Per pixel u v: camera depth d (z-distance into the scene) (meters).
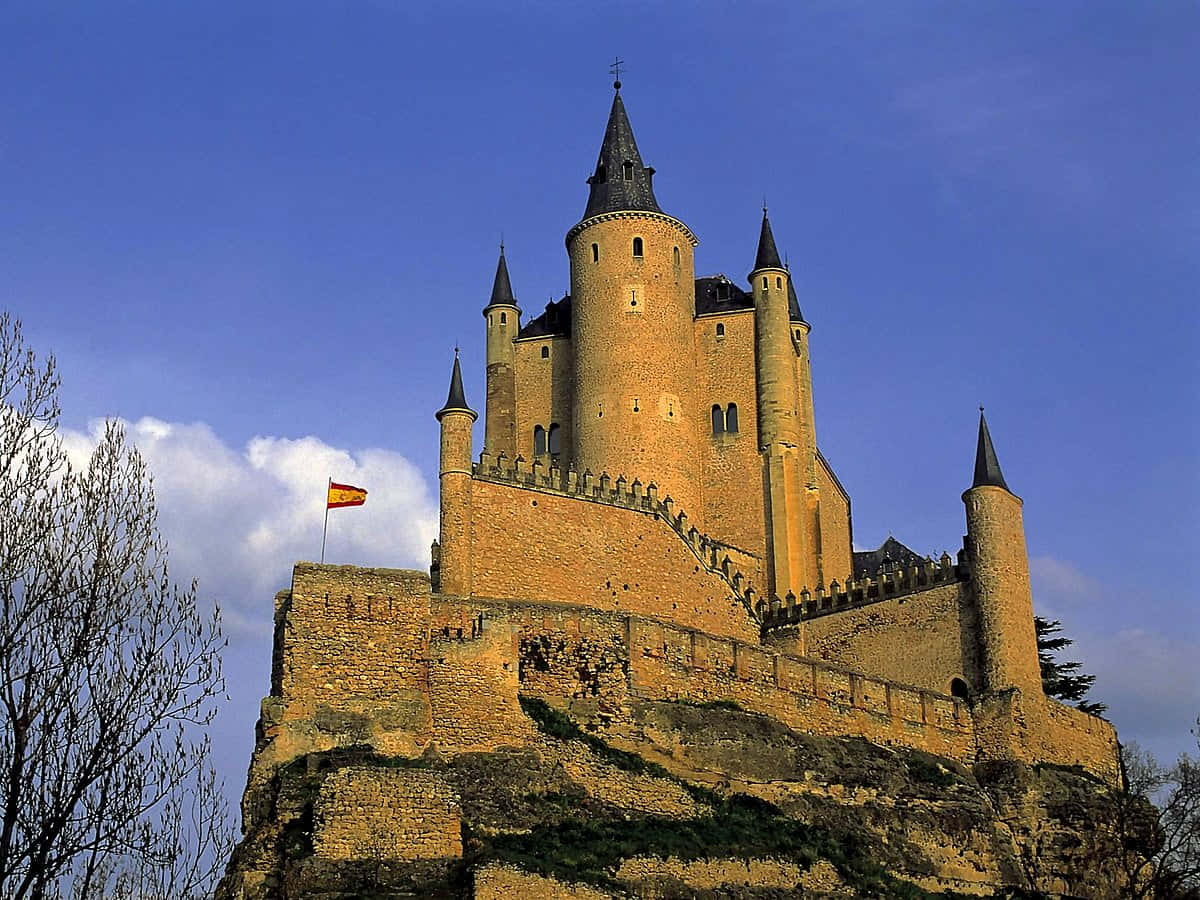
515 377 100.00
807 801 61.88
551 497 76.88
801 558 93.19
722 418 96.06
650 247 96.81
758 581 92.06
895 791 66.25
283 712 53.38
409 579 56.81
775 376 95.12
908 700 72.94
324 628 54.91
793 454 94.25
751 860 54.19
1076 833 69.62
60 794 30.59
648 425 93.50
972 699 75.50
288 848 48.12
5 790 30.30
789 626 83.69
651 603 79.25
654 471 92.81
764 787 61.53
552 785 54.84
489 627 57.66
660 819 56.50
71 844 30.53
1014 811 70.56
